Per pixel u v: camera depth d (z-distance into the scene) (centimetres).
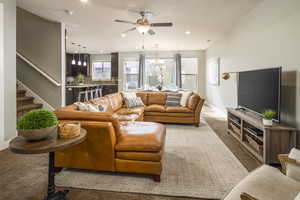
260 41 351
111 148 209
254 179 135
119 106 474
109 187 198
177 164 253
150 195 186
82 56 1075
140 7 370
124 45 805
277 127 241
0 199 177
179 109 473
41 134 145
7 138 310
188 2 347
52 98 495
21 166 243
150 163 206
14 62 321
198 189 195
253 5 363
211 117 577
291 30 265
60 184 203
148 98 552
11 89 316
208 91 824
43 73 465
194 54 920
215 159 270
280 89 251
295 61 258
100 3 354
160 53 947
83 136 163
